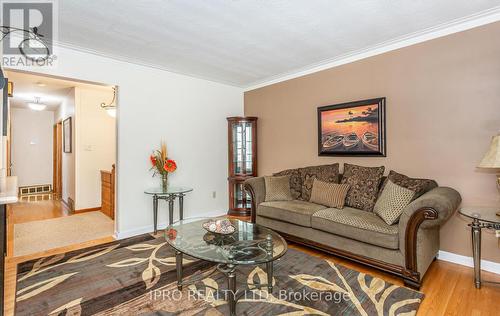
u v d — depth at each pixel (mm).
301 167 4137
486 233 2512
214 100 4645
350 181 3178
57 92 5305
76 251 3000
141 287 2191
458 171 2660
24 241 3340
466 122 2605
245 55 3439
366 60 3344
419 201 2121
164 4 2238
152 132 3842
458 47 2639
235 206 4680
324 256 2883
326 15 2441
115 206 3619
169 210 3635
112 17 2449
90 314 1834
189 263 2652
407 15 2449
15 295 2074
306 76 4031
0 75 2090
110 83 3451
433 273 2453
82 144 4953
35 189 7441
